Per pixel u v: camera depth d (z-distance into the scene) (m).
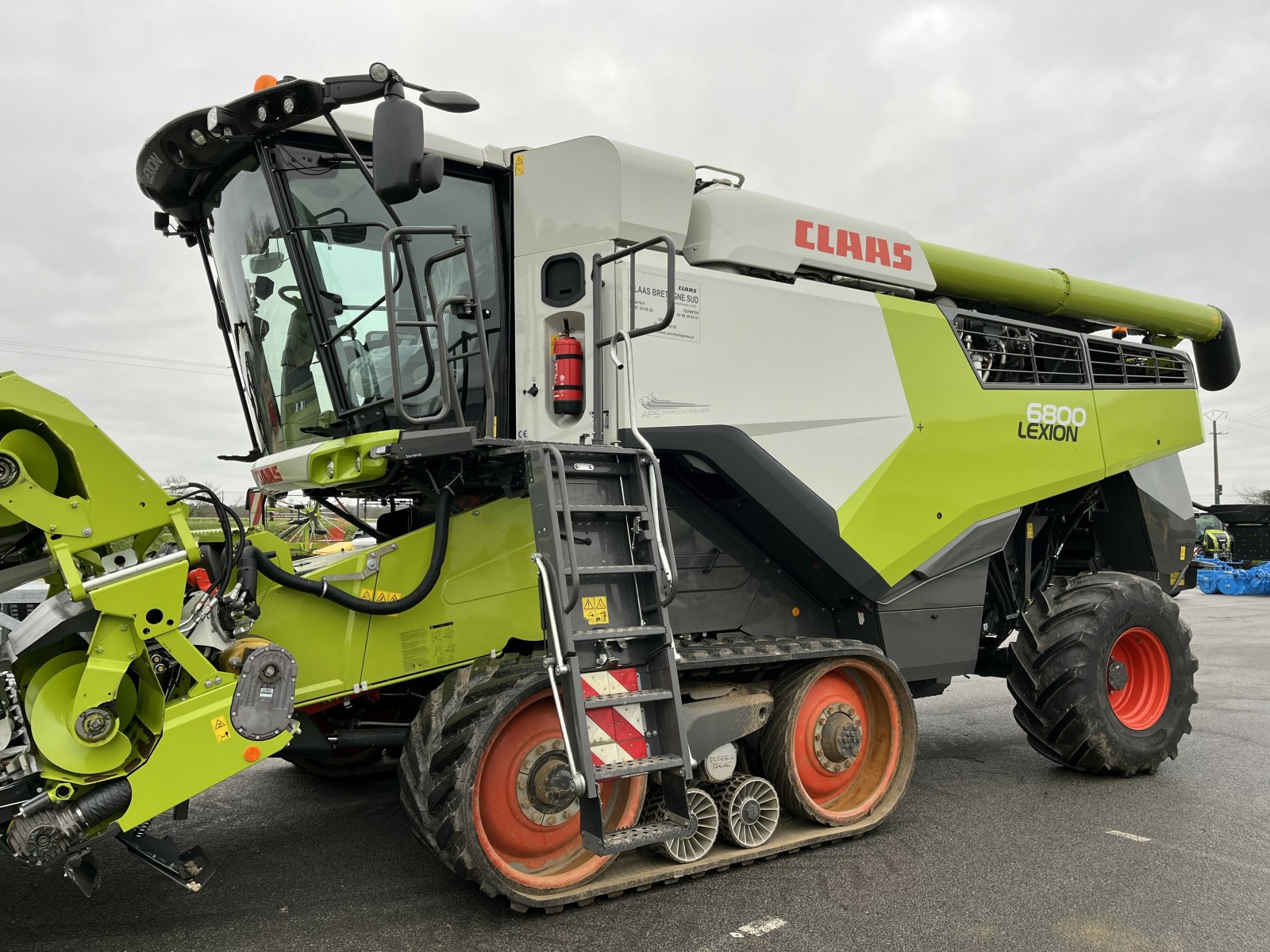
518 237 4.01
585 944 3.06
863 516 4.51
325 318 3.73
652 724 3.34
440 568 3.66
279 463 4.02
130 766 2.95
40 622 2.95
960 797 4.89
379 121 3.09
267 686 3.13
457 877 3.68
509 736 3.39
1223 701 7.41
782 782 4.02
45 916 3.29
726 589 4.44
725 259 4.28
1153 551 6.17
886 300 4.83
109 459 3.00
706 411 4.04
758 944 3.08
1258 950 3.06
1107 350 6.12
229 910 3.34
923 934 3.17
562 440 3.87
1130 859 3.91
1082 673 5.14
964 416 5.05
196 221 4.38
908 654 4.80
